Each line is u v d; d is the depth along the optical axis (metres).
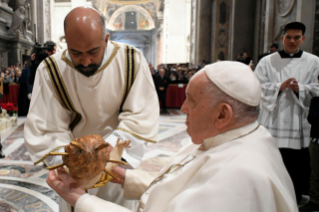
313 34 5.19
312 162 2.56
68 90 1.50
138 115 1.57
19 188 2.78
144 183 1.30
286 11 6.30
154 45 34.66
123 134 1.49
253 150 0.85
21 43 13.20
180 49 24.69
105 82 1.50
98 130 1.67
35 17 15.13
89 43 1.20
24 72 7.26
